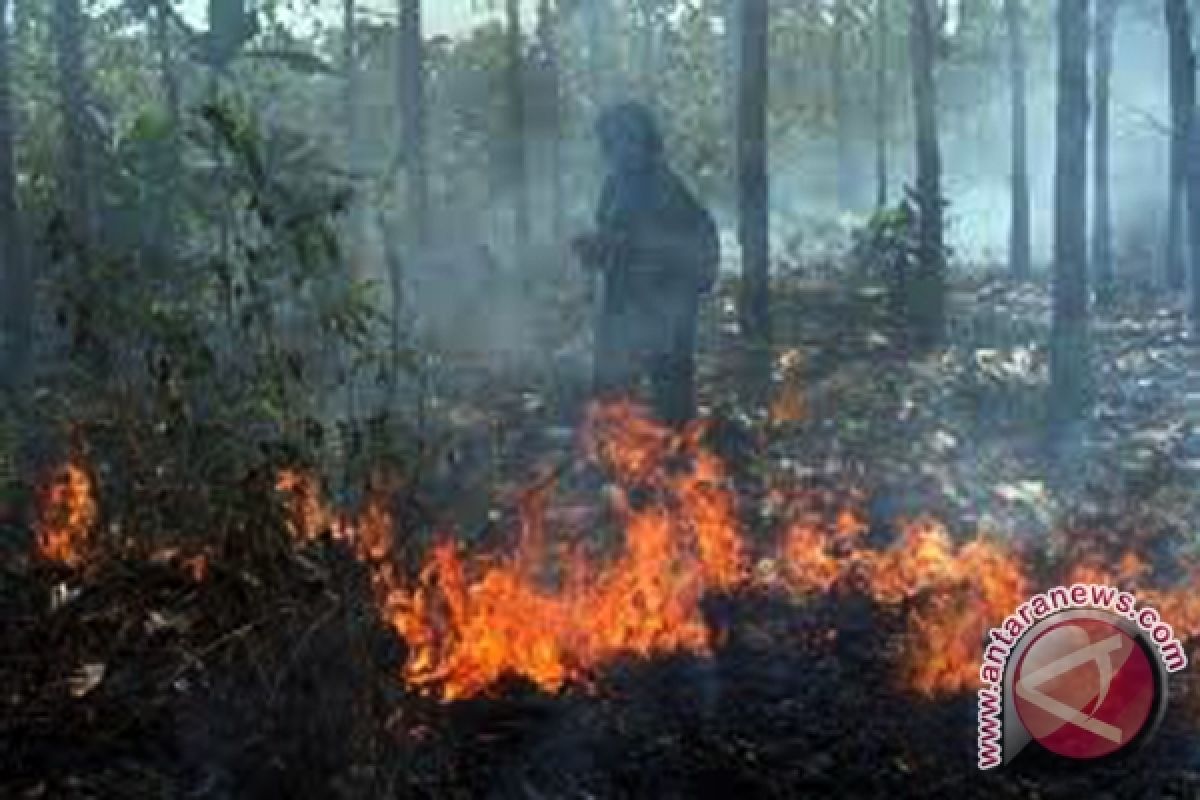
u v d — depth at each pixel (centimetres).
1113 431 996
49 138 1391
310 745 393
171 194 717
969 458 883
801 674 492
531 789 410
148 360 503
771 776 425
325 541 421
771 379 1168
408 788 398
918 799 418
